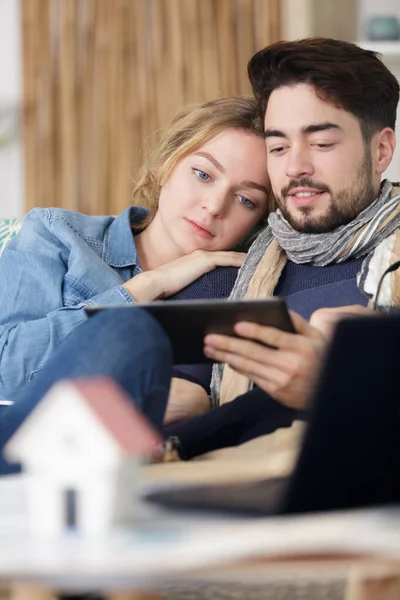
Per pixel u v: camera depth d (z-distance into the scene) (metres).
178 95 4.77
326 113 2.20
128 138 4.77
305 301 2.21
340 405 1.09
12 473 1.38
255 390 1.99
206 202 2.46
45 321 2.33
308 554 0.93
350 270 2.27
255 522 1.02
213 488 1.21
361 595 1.17
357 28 4.64
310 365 1.71
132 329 1.49
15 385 2.30
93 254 2.51
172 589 1.67
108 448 0.98
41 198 4.77
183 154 2.48
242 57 4.78
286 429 1.75
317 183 2.23
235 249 2.62
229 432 1.94
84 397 0.99
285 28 4.73
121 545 0.94
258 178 2.46
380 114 2.27
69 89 4.75
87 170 4.78
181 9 4.77
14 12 4.77
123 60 4.78
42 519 1.00
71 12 4.75
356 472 1.12
